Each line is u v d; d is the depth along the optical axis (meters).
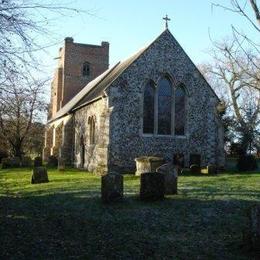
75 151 37.22
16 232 10.62
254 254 8.91
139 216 12.73
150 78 29.42
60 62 54.34
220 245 9.77
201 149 30.30
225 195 15.82
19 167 37.59
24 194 18.67
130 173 27.45
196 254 9.05
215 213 12.92
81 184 21.02
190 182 20.38
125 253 8.98
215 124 30.77
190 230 11.16
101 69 53.47
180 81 30.16
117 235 10.57
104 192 14.78
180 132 30.12
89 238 10.20
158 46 29.92
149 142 29.02
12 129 37.47
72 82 52.22
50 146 48.31
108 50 53.84
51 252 8.91
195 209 13.42
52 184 21.67
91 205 14.52
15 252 8.80
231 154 41.75
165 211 13.30
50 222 12.02
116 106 28.31
